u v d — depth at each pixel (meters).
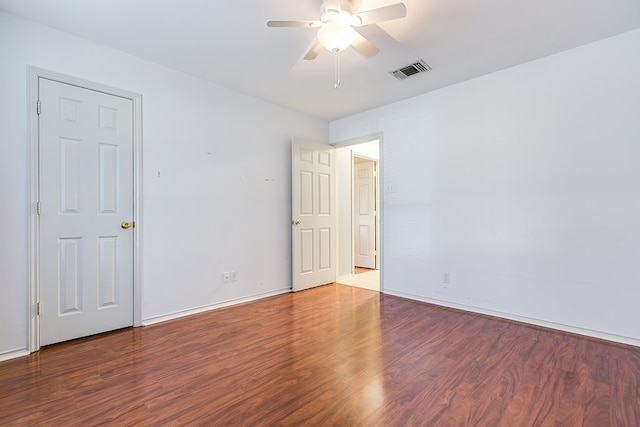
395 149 3.87
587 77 2.56
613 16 2.21
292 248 4.05
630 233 2.38
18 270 2.20
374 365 2.07
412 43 2.55
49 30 2.33
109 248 2.63
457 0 2.04
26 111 2.23
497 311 3.05
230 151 3.45
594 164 2.54
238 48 2.63
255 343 2.43
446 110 3.41
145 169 2.82
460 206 3.30
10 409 1.60
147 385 1.83
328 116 4.41
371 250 5.96
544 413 1.57
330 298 3.75
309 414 1.57
